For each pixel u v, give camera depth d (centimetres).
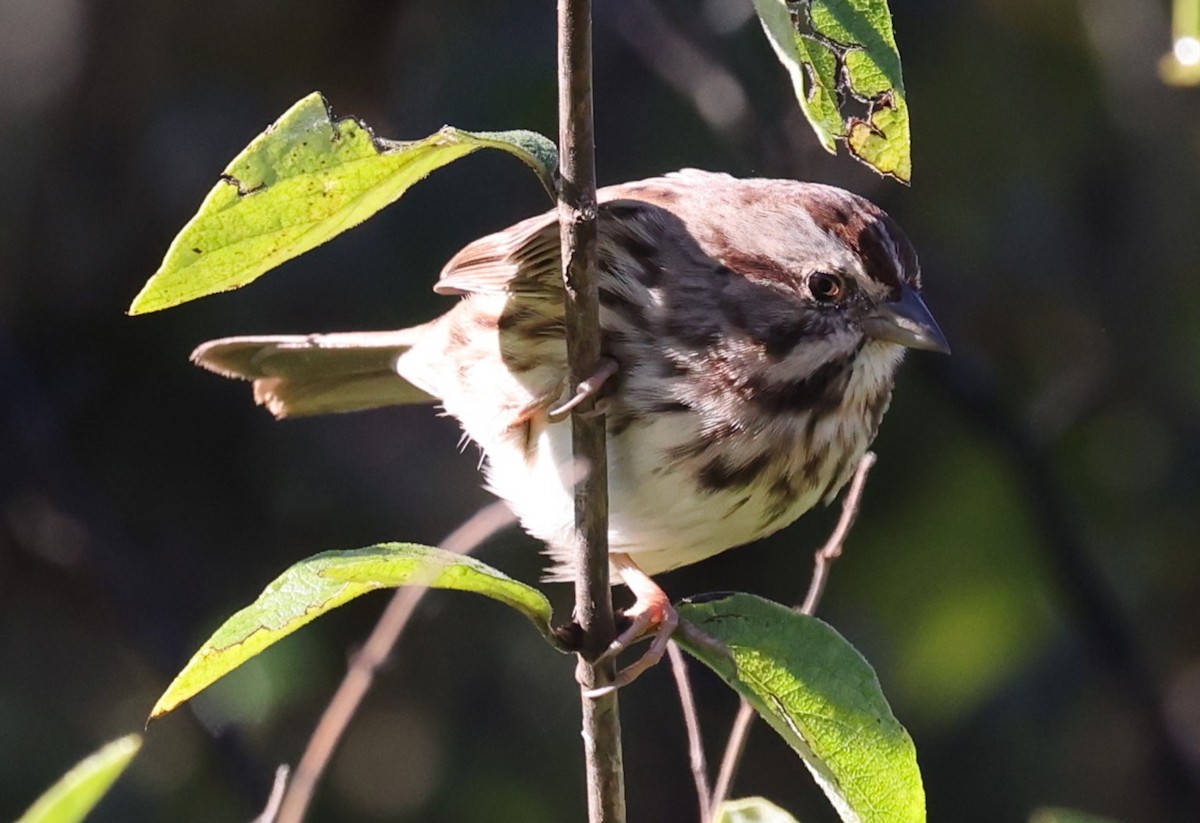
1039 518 1135
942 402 1161
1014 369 1244
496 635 1166
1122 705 1166
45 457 1183
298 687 1136
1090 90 1239
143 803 1138
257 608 521
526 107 1124
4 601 1231
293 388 944
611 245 727
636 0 1141
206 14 1230
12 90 1245
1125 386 1243
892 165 529
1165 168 1256
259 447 1231
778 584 1181
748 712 652
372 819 1148
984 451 1155
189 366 1239
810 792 1213
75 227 1248
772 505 752
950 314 1173
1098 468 1247
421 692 1162
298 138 505
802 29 510
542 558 1148
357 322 1169
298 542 1205
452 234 1155
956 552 1162
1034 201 1230
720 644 596
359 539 1191
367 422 1215
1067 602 1152
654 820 1207
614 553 753
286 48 1231
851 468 776
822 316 734
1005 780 1175
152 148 1240
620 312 723
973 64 1199
